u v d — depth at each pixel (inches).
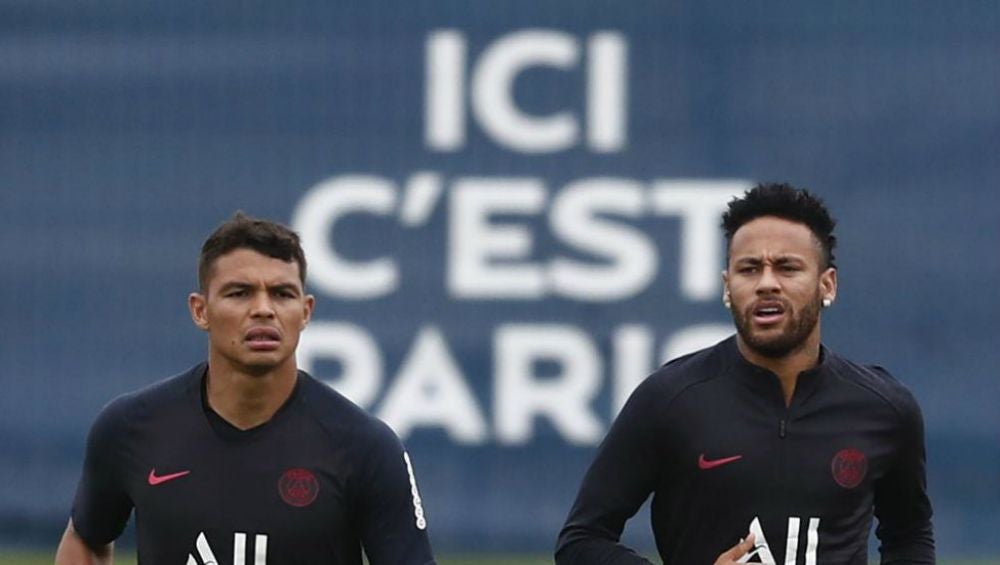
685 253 1312.7
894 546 676.7
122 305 1323.8
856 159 1309.1
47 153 1333.7
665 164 1320.1
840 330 1295.5
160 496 623.2
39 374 1318.9
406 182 1327.5
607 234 1316.4
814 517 635.5
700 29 1326.3
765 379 637.9
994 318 1288.1
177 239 1327.5
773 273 631.2
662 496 652.7
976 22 1310.3
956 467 1277.1
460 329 1312.7
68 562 654.5
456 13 1338.6
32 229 1328.7
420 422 1306.6
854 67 1314.0
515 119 1328.7
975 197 1299.2
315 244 1326.3
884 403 645.3
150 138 1333.7
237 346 609.9
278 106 1334.9
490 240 1320.1
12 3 1342.3
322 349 1316.4
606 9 1332.4
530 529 1290.6
